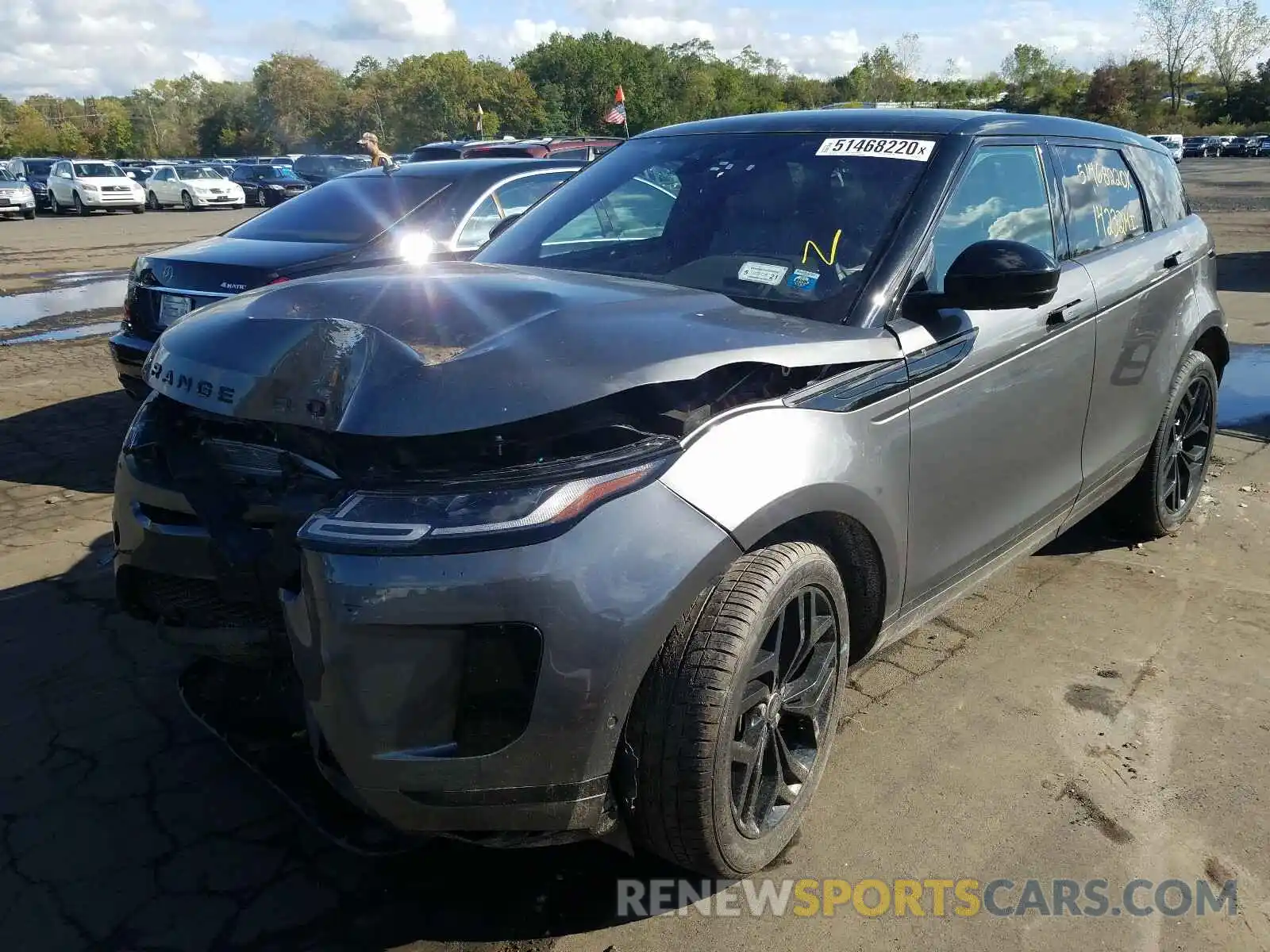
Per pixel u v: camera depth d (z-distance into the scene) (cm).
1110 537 456
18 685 331
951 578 302
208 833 260
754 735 233
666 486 205
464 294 243
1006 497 315
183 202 3275
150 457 258
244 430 235
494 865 248
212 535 229
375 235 588
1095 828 263
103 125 11325
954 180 297
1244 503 499
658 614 200
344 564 191
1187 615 381
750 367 237
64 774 284
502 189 642
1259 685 332
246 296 268
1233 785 280
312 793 234
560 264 318
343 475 213
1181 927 230
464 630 191
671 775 211
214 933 226
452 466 204
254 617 243
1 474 554
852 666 287
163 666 345
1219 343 458
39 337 969
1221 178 3684
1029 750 296
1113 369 363
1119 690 329
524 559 190
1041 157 346
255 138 10588
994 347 292
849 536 255
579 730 197
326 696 197
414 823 202
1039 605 389
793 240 290
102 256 1756
